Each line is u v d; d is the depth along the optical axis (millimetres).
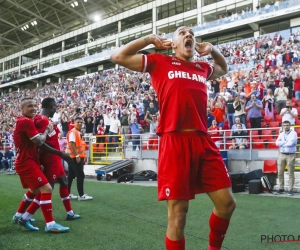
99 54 32625
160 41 2463
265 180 7824
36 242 3703
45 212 4145
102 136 13617
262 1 24719
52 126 4633
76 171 6664
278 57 16531
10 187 9414
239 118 10352
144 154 12203
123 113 14180
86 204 6246
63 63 36812
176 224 2178
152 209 5695
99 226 4438
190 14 28938
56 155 4633
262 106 10992
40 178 4152
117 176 12117
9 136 18609
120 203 6355
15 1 33625
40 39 44125
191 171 2279
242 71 17312
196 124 2297
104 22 35906
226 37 25828
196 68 2451
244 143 9664
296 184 8039
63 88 30766
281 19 22531
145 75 22344
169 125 2293
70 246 3527
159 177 2287
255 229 4125
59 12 37281
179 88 2291
